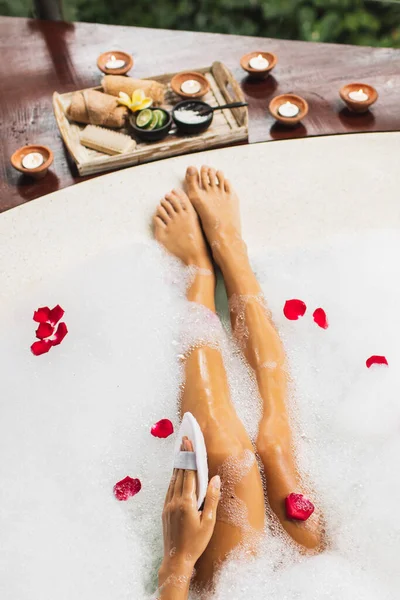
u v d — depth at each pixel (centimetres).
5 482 143
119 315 167
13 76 217
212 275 173
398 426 148
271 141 201
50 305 169
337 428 149
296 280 174
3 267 175
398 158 197
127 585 130
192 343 156
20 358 161
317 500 138
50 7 228
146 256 178
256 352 152
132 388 156
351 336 163
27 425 151
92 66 220
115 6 248
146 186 191
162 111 199
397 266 175
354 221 184
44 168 186
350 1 239
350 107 204
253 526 126
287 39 247
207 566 126
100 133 195
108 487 143
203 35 229
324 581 127
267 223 184
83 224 183
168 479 144
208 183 184
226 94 209
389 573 129
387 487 140
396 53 224
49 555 134
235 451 130
